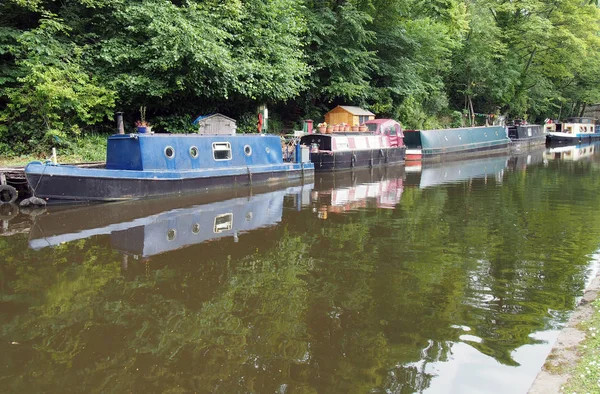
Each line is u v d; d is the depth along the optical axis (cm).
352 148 2041
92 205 1148
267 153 1595
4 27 1434
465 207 1212
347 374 431
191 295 605
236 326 522
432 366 443
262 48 1839
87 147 1499
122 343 484
